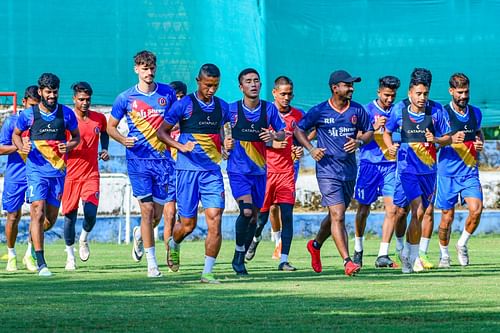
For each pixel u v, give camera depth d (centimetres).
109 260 2594
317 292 1633
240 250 2061
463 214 3581
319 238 2030
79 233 3341
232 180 2034
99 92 3528
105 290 1700
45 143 2117
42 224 2098
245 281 1867
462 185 2366
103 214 3400
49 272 2081
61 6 3509
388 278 1930
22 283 1866
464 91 2338
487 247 3067
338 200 1936
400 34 3591
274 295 1591
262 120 2023
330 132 1939
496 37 3644
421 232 2122
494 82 3650
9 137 2256
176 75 3522
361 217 2339
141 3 3522
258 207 2066
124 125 3572
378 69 3584
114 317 1323
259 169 2031
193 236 3369
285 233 2212
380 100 2436
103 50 3525
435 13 3606
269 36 3472
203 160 1873
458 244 2394
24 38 3506
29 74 3509
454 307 1418
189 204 1933
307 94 3509
